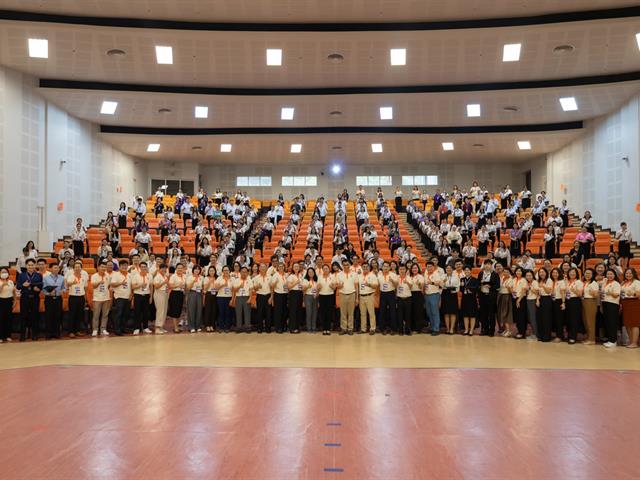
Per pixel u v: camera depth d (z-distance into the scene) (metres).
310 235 20.02
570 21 16.91
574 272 11.99
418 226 22.94
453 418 6.17
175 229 20.02
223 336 12.73
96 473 4.61
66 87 20.06
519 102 21.66
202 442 5.35
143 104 21.81
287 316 13.82
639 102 19.84
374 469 4.71
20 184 18.95
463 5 16.80
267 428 5.79
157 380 7.98
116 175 26.73
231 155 28.92
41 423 5.96
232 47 18.61
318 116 23.28
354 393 7.24
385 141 25.52
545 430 5.78
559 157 26.83
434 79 20.58
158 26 17.50
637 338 11.30
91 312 13.45
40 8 16.58
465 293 12.98
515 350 10.82
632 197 20.34
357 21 17.81
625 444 5.36
